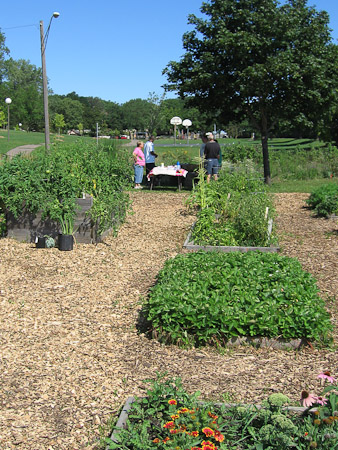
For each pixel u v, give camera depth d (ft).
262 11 51.06
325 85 49.88
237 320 14.55
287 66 47.70
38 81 336.90
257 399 11.71
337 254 24.91
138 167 51.47
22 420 11.16
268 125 58.44
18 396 12.17
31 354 14.51
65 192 26.73
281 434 8.67
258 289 15.76
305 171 65.62
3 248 26.00
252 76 48.34
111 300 19.08
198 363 13.76
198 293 15.35
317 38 50.96
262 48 50.49
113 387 12.53
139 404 10.48
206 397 11.85
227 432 9.43
